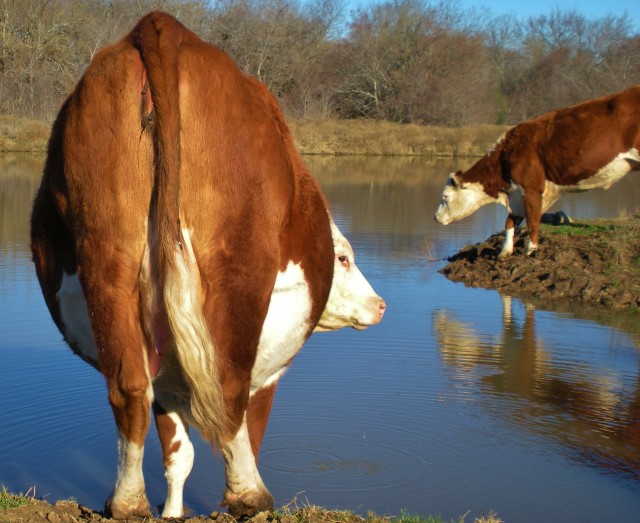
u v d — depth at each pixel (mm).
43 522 3957
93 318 3531
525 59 75000
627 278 12688
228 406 3734
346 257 5418
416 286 12711
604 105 14453
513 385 8016
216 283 3654
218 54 3691
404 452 6391
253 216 3717
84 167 3516
